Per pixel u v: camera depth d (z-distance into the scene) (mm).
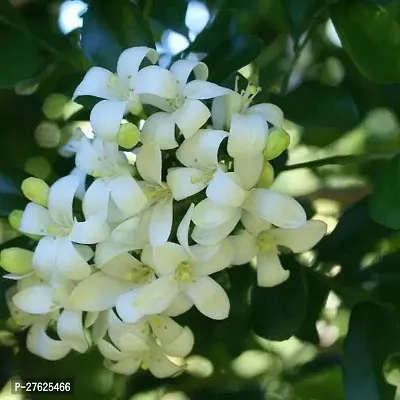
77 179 399
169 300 388
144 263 396
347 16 407
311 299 443
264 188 392
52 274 397
